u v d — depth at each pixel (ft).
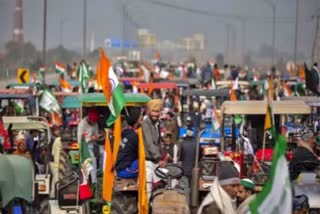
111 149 82.02
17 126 107.96
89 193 84.64
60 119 156.46
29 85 212.84
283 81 233.96
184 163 101.71
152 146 79.97
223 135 110.22
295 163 88.63
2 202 73.41
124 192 80.64
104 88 80.38
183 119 183.93
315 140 109.60
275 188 44.14
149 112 80.94
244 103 110.93
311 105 141.38
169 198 72.64
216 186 51.47
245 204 54.60
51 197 95.45
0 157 73.72
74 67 362.53
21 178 73.61
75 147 112.27
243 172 89.81
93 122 106.01
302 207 69.10
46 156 102.37
